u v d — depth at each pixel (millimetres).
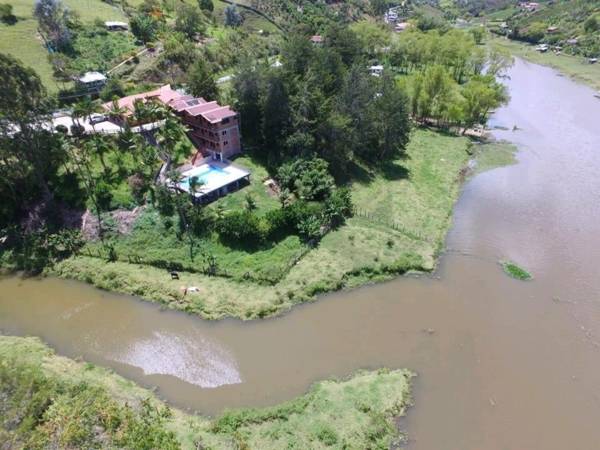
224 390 42000
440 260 60625
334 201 66375
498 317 50969
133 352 46812
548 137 101438
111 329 50031
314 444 35938
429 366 44469
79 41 102875
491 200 75562
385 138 83312
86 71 94438
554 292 54750
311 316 51094
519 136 102500
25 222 64625
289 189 70938
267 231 60312
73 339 48875
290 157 74938
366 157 85875
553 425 38875
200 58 108812
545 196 76250
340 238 63219
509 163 88812
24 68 58344
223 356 46000
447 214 71125
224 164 75188
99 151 67812
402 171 83938
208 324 50062
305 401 39781
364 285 55844
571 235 65625
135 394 41062
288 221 62594
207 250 59969
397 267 57625
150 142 73812
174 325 50156
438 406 40219
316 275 56281
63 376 42719
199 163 74812
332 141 75250
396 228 66188
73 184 67062
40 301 54812
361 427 37406
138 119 70750
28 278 58875
